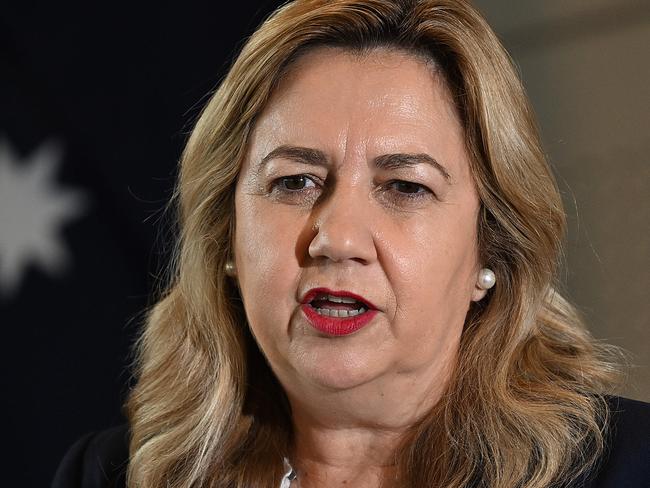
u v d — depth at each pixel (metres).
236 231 5.03
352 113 4.62
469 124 4.81
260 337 4.85
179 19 8.46
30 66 8.62
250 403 5.43
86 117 8.62
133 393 5.95
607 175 6.95
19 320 8.66
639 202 6.81
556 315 5.46
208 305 5.43
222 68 8.38
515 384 5.06
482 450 4.89
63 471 6.00
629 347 6.77
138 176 8.56
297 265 4.63
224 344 5.42
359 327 4.57
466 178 4.81
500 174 4.85
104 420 8.56
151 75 8.51
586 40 7.09
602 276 6.93
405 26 4.72
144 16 8.51
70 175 8.66
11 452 8.53
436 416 5.00
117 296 8.62
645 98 6.82
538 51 7.32
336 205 4.55
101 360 8.60
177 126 8.45
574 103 7.14
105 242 8.66
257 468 5.27
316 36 4.73
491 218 5.02
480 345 5.07
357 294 4.51
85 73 8.59
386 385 4.78
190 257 5.46
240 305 5.44
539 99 7.30
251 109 4.85
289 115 4.72
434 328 4.72
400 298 4.57
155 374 5.74
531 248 5.03
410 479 5.00
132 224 8.59
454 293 4.83
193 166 5.31
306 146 4.64
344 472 5.14
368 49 4.75
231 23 8.38
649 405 5.05
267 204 4.78
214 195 5.16
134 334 8.57
